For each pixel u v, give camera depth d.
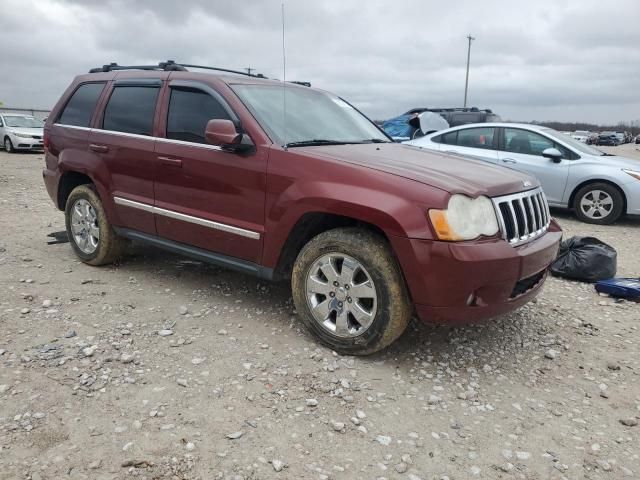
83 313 4.09
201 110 4.19
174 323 3.97
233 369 3.31
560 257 5.47
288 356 3.50
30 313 4.04
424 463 2.54
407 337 3.89
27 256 5.57
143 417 2.78
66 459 2.44
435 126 11.73
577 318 4.41
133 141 4.55
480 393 3.19
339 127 4.51
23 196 9.69
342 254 3.43
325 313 3.56
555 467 2.55
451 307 3.15
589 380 3.40
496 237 3.26
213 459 2.49
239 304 4.38
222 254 4.09
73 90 5.44
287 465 2.47
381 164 3.46
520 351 3.77
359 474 2.44
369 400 3.04
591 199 8.63
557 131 9.48
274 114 4.08
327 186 3.40
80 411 2.81
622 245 7.18
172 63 4.78
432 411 2.98
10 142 20.38
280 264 3.78
